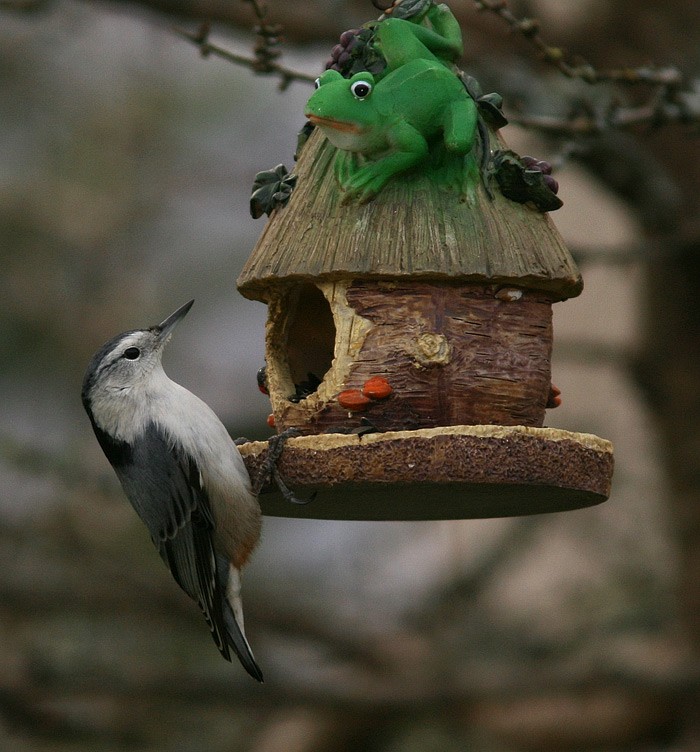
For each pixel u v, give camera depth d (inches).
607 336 653.9
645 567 604.4
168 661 600.7
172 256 721.6
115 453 351.6
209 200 724.7
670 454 574.9
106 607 590.2
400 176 306.2
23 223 687.7
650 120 383.9
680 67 510.9
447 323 302.2
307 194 314.5
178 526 339.6
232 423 657.6
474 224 302.5
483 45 505.4
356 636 613.3
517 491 298.7
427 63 303.9
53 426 663.8
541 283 305.0
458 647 611.5
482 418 302.8
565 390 669.9
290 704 552.4
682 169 535.2
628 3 522.6
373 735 602.5
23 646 580.7
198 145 724.7
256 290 319.9
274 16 495.2
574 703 578.2
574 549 633.6
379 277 300.2
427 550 683.4
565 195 700.0
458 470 285.6
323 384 307.7
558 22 528.1
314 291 332.8
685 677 530.9
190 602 596.7
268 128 733.9
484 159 310.0
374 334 303.0
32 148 705.0
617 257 455.2
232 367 709.9
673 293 564.7
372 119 298.4
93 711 576.7
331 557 667.4
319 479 297.0
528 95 470.3
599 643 589.3
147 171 715.4
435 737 596.1
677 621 577.3
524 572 653.3
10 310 674.2
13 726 552.1
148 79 716.7
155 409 347.9
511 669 575.5
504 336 305.6
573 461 292.7
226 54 364.5
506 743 583.2
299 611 614.9
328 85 298.7
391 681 561.9
